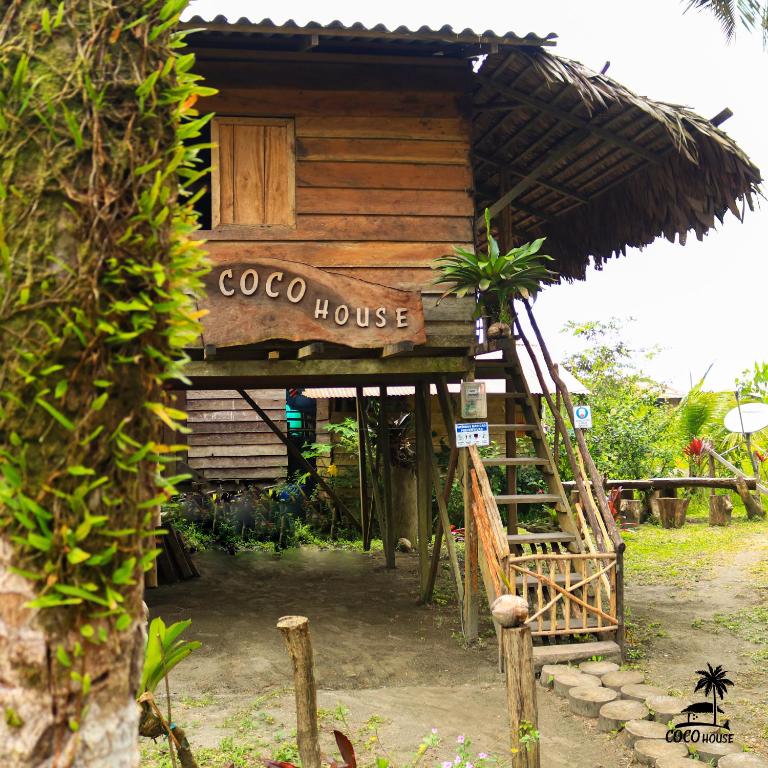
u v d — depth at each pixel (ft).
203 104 24.58
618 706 17.69
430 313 25.46
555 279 40.06
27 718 4.48
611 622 22.31
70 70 4.80
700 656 22.54
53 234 4.64
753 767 14.52
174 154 5.21
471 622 24.75
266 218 24.79
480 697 19.72
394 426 45.06
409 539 43.37
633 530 45.57
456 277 24.32
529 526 41.50
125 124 4.91
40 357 4.52
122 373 4.75
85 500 4.58
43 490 4.48
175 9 5.18
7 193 4.66
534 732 12.21
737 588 30.40
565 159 30.50
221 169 24.58
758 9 38.99
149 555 4.96
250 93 24.88
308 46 22.43
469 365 25.80
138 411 4.85
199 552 40.73
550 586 22.16
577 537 24.88
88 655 4.63
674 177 27.71
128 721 4.83
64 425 4.52
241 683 20.92
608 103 24.95
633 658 22.30
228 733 16.97
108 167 4.81
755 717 17.78
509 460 25.50
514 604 12.50
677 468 54.75
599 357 60.23
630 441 51.34
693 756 15.42
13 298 4.57
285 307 22.62
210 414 47.98
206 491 44.91
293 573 36.24
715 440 56.13
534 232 39.42
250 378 29.76
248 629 26.35
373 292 23.21
